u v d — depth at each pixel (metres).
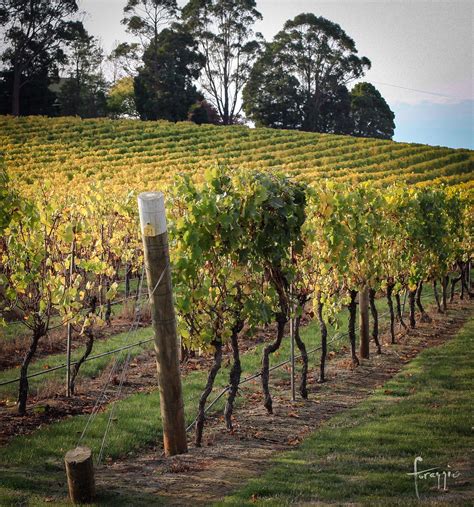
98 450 7.38
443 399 9.12
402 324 15.06
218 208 7.79
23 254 9.23
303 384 9.95
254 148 60.38
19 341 12.96
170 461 7.01
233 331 8.28
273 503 5.40
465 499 5.28
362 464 6.57
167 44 85.88
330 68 91.12
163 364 7.01
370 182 13.29
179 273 7.73
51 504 5.71
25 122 67.12
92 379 10.96
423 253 15.95
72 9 82.88
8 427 8.32
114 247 13.63
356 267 12.01
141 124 69.56
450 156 53.84
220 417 8.98
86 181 42.91
